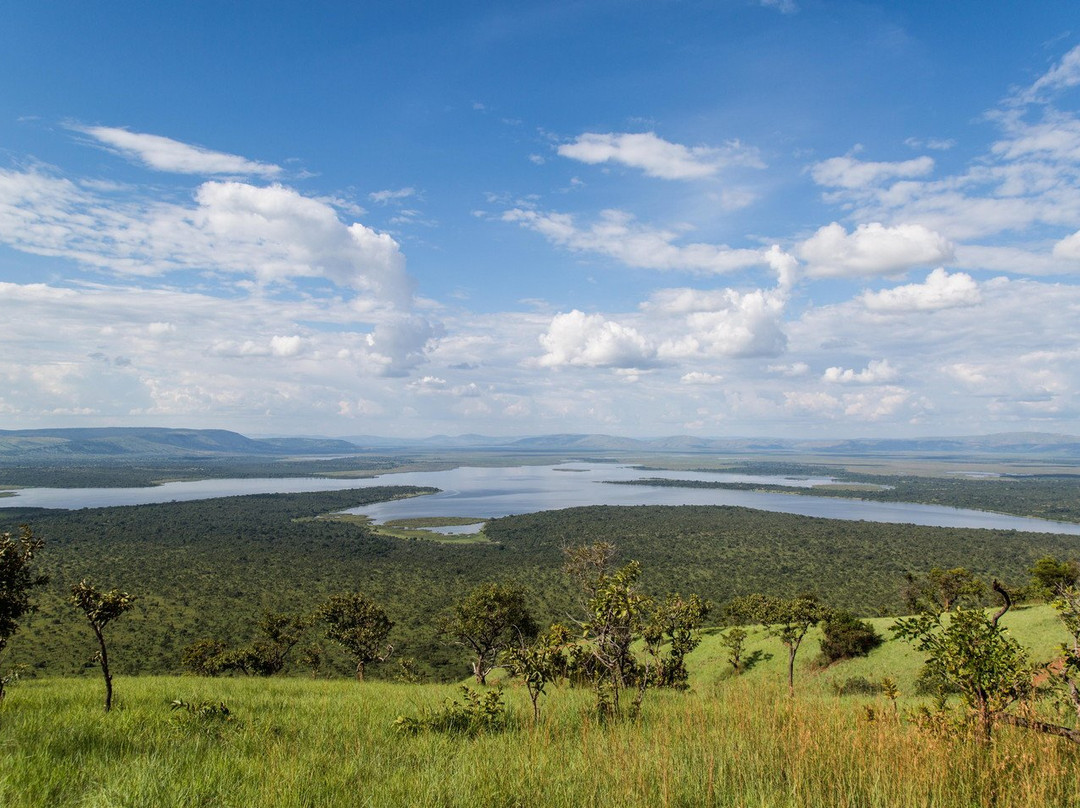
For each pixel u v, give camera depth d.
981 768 7.09
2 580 12.52
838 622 38.66
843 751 8.02
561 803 6.94
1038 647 28.73
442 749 9.68
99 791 6.98
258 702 15.42
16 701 13.74
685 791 7.16
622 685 14.72
